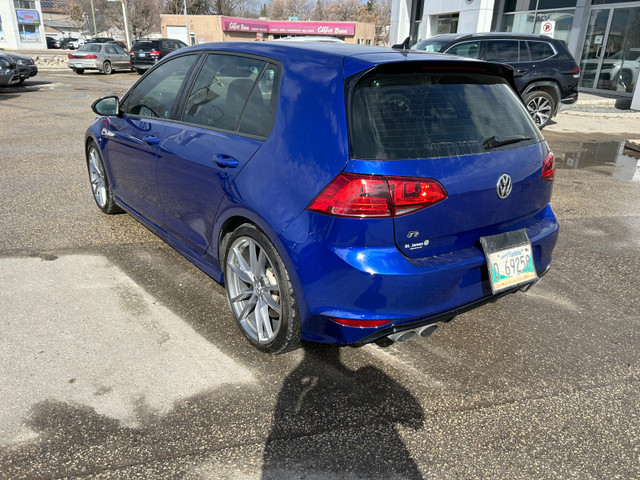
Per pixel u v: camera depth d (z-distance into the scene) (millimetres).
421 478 2068
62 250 4062
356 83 2338
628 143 9773
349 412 2420
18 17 50500
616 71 16484
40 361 2684
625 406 2529
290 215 2350
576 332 3193
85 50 23125
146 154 3633
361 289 2240
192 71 3438
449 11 20359
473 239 2529
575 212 5543
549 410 2482
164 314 3201
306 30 63750
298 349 2906
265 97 2730
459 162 2365
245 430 2279
